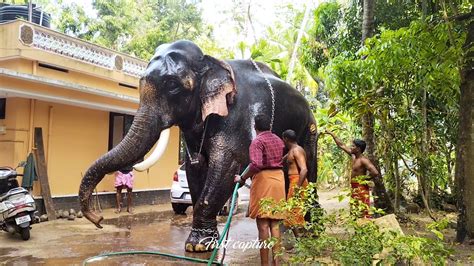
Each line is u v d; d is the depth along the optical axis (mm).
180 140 13867
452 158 12750
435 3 8383
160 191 12773
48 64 9336
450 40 6410
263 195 4703
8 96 8828
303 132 7777
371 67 7750
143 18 29328
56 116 9758
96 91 9484
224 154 6211
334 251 3316
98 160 5883
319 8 13359
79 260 5520
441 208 11820
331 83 9078
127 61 11633
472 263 5035
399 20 10852
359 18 11781
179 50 6230
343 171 15180
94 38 26938
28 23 8891
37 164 9125
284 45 22547
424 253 3053
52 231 7727
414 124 9891
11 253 5934
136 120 6023
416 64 7449
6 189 7145
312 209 3561
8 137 9008
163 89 6074
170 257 5746
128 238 7176
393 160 9984
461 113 6641
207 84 6195
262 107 6602
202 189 6809
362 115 8836
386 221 4645
